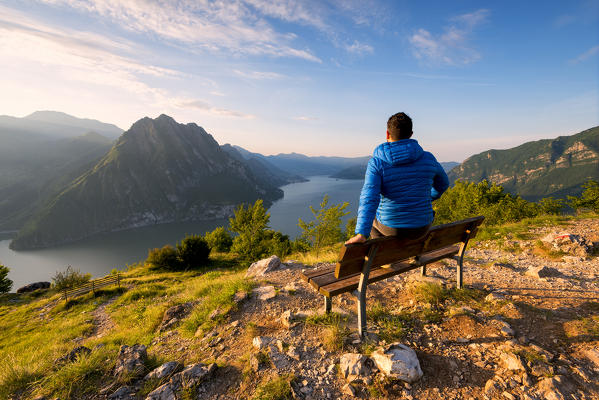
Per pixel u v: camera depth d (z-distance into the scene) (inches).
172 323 203.2
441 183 111.0
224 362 119.3
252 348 127.1
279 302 173.3
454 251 160.7
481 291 158.4
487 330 118.2
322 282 123.6
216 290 233.0
